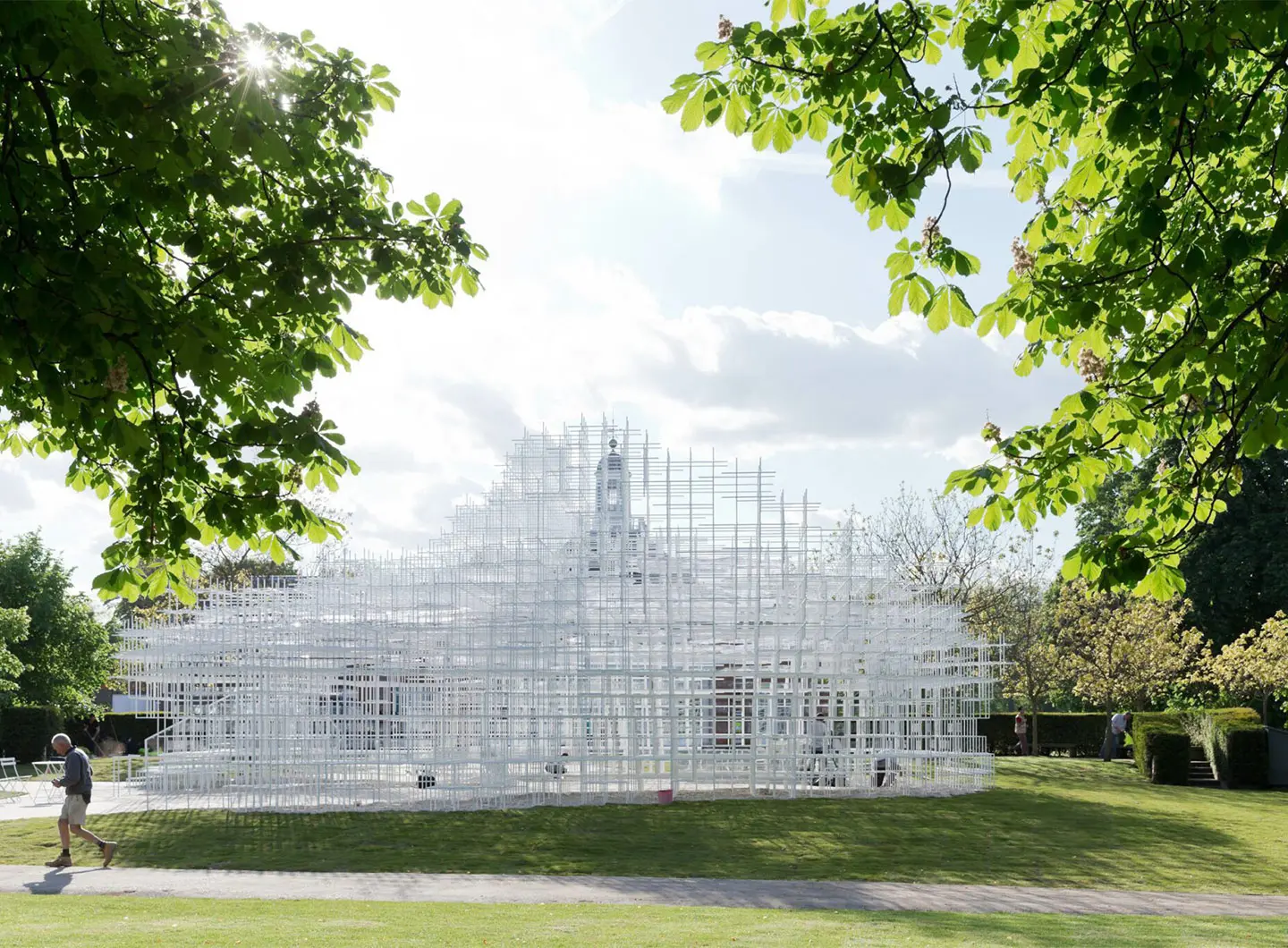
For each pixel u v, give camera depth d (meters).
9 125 7.30
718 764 31.72
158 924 12.76
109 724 49.75
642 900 15.74
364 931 12.26
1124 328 9.09
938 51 7.98
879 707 31.70
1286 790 34.28
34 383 8.59
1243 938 12.26
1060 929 12.79
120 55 7.53
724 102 8.04
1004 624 47.94
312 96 9.17
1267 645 40.16
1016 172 9.05
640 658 30.25
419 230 9.48
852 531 35.06
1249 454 7.37
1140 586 8.41
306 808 26.55
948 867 19.12
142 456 8.26
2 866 19.05
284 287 7.80
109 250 7.12
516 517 31.89
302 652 28.06
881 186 7.46
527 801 27.56
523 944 11.35
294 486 8.74
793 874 18.36
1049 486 9.02
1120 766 41.78
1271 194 8.93
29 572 45.97
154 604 50.09
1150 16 7.34
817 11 8.05
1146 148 8.48
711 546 29.33
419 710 30.25
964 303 7.66
